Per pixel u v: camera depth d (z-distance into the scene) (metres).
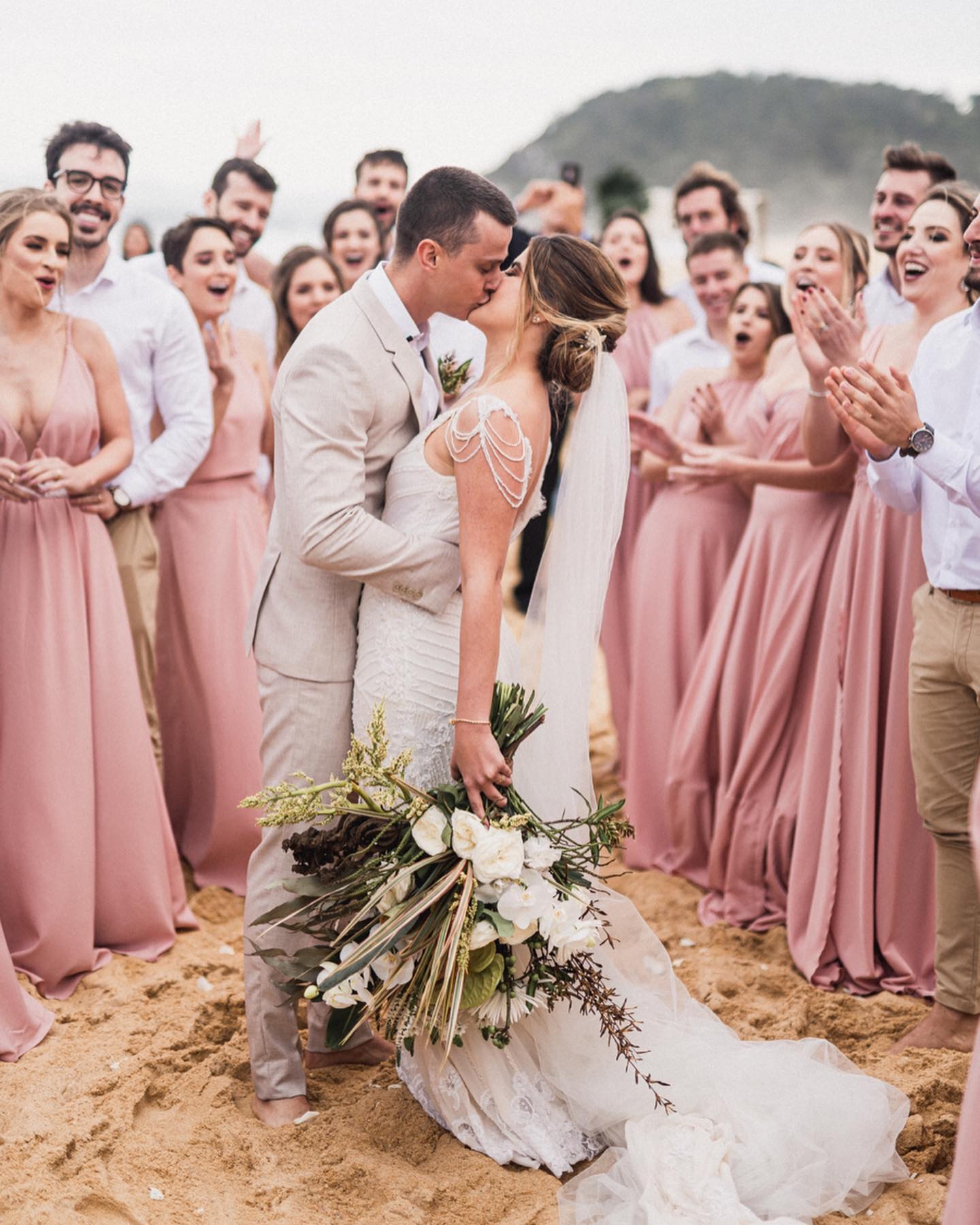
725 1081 2.81
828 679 3.70
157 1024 3.27
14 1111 2.85
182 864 4.37
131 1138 2.78
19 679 3.48
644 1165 2.60
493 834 2.53
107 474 3.67
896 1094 2.85
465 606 2.60
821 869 3.65
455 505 2.72
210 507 4.24
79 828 3.51
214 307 4.21
